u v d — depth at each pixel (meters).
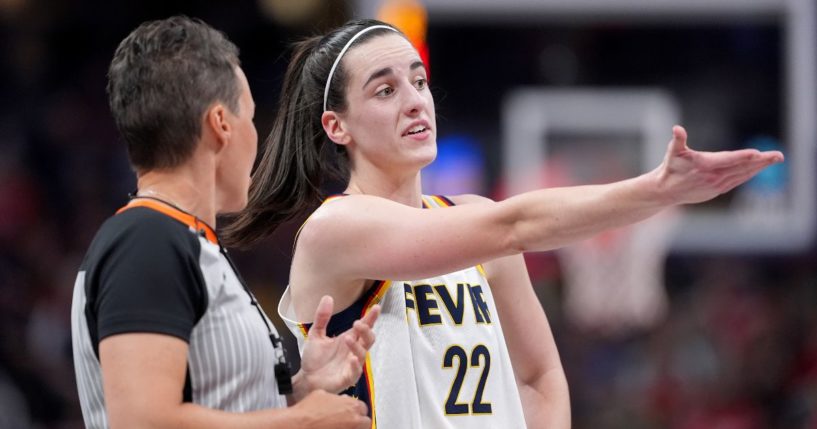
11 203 18.97
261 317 4.71
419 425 5.45
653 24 18.41
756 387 17.94
